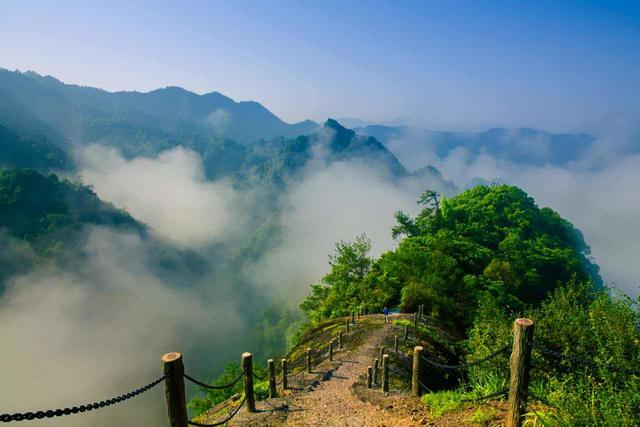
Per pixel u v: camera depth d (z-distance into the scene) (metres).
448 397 8.89
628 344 6.96
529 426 5.75
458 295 31.59
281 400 10.91
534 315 9.20
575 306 8.87
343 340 21.78
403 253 35.06
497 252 48.41
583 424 5.36
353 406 10.21
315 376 14.92
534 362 7.84
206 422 9.36
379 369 14.97
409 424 7.91
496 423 6.55
